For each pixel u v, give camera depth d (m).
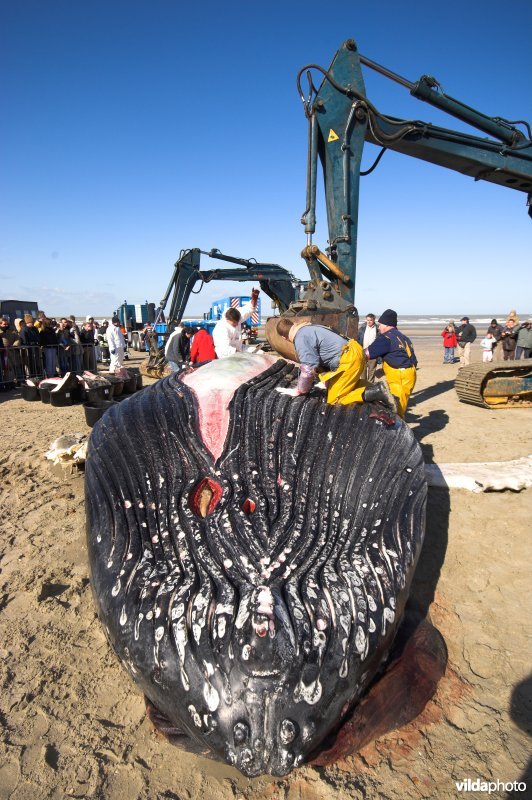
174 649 2.21
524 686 2.84
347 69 7.02
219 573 2.44
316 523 2.82
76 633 3.33
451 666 2.99
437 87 7.08
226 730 2.07
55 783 2.32
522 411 9.34
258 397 3.77
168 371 14.73
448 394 11.38
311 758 2.33
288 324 4.46
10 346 12.92
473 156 7.43
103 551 2.75
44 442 7.59
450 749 2.45
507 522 4.67
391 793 2.25
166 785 2.31
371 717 2.51
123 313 29.88
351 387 3.99
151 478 3.11
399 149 7.38
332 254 7.47
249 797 2.25
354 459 3.26
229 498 2.90
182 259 16.98
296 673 2.11
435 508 4.95
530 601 3.61
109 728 2.61
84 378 10.74
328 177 7.38
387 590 2.52
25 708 2.73
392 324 6.38
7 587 3.86
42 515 5.09
